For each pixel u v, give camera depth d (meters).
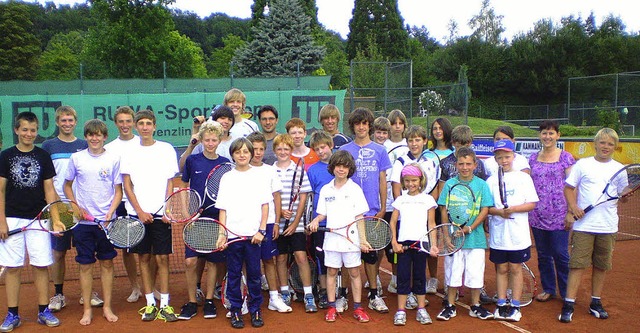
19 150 4.96
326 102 16.75
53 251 5.48
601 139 5.10
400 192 5.58
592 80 37.28
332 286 5.16
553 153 5.70
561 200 5.60
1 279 6.68
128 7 34.00
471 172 5.18
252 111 16.56
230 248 4.99
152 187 5.19
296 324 5.05
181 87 17.39
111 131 16.50
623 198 5.18
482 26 55.00
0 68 41.75
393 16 50.06
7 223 4.87
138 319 5.22
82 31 75.44
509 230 5.08
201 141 5.48
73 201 4.93
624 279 6.46
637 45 45.78
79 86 17.25
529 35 49.72
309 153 5.70
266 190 5.09
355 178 5.47
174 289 6.28
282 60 31.84
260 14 39.69
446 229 5.09
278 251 5.43
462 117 17.33
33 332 4.89
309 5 43.28
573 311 5.30
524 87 47.97
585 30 50.34
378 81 22.84
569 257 5.68
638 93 26.38
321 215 5.21
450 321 5.11
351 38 50.56
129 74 34.53
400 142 6.33
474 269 5.09
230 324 5.05
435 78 52.28
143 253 5.20
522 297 5.54
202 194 5.32
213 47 79.06
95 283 6.60
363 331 4.86
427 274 6.84
